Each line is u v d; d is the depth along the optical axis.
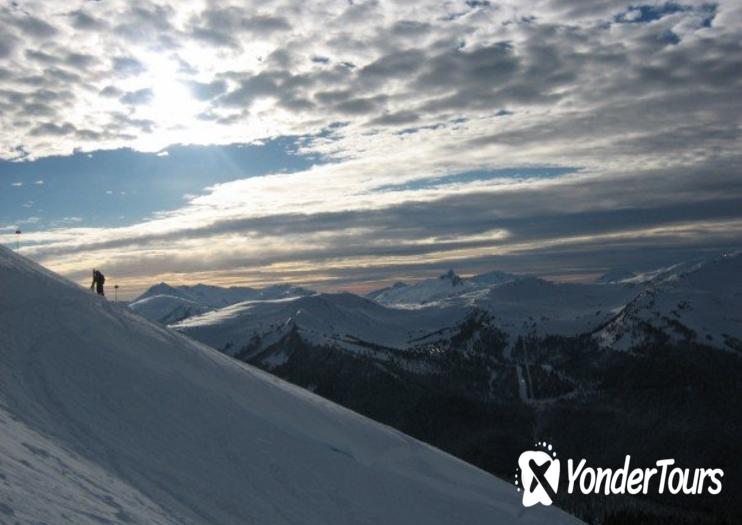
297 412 44.19
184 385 36.72
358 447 43.66
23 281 40.81
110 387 32.22
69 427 26.31
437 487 42.81
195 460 29.47
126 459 25.94
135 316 45.69
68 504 16.05
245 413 37.62
